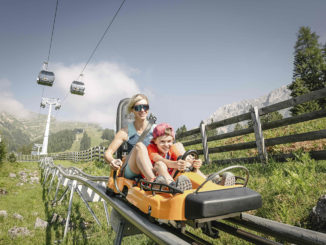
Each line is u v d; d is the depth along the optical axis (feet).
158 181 5.91
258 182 12.53
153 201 5.69
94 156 60.80
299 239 4.80
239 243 8.68
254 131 17.44
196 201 4.68
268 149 18.67
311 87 154.71
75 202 23.02
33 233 15.93
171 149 8.20
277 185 10.55
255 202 5.16
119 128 9.78
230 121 20.12
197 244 5.33
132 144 9.30
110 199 8.55
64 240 14.28
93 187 11.32
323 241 4.33
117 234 8.00
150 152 7.71
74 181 17.51
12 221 18.31
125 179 8.12
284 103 15.76
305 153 13.60
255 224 5.77
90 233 15.46
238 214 5.58
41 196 28.63
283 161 15.53
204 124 22.90
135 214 6.59
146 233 5.74
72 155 96.84
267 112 16.90
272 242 5.39
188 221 6.31
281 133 22.97
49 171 40.42
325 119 21.93
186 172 6.88
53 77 71.97
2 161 59.16
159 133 7.43
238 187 5.47
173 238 4.84
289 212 9.04
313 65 163.73
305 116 14.71
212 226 7.02
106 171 37.50
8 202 25.09
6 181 38.24
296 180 10.10
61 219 18.47
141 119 9.18
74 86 80.48
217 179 6.31
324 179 10.75
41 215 20.25
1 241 14.47
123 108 10.07
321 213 7.88
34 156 205.16
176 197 5.08
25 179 43.55
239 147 19.08
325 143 15.75
